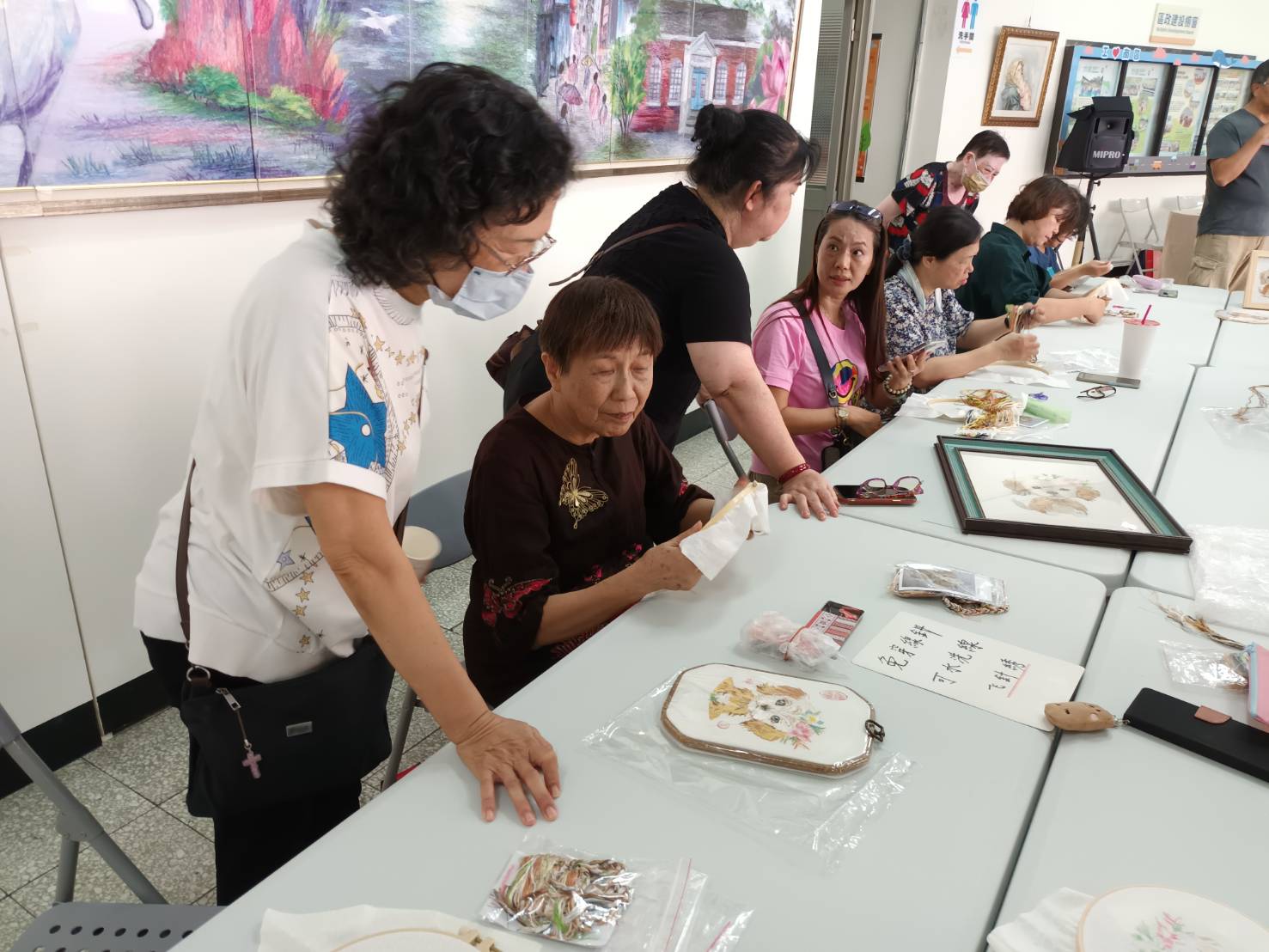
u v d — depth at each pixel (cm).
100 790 187
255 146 198
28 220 166
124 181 176
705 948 69
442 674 90
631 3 300
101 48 166
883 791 87
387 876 76
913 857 79
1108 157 586
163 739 204
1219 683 104
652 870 76
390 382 94
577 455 130
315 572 102
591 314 116
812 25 408
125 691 204
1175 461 178
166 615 110
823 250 213
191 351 198
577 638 136
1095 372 249
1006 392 224
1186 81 701
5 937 152
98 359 182
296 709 106
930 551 140
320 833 123
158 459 197
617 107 308
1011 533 144
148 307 188
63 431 179
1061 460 174
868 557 137
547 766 87
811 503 155
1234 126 435
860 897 74
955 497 156
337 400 85
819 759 89
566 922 70
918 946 70
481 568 128
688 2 326
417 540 150
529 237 90
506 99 82
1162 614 121
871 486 162
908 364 226
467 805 85
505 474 123
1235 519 151
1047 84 607
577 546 133
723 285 160
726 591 125
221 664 105
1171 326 312
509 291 96
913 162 561
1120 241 714
